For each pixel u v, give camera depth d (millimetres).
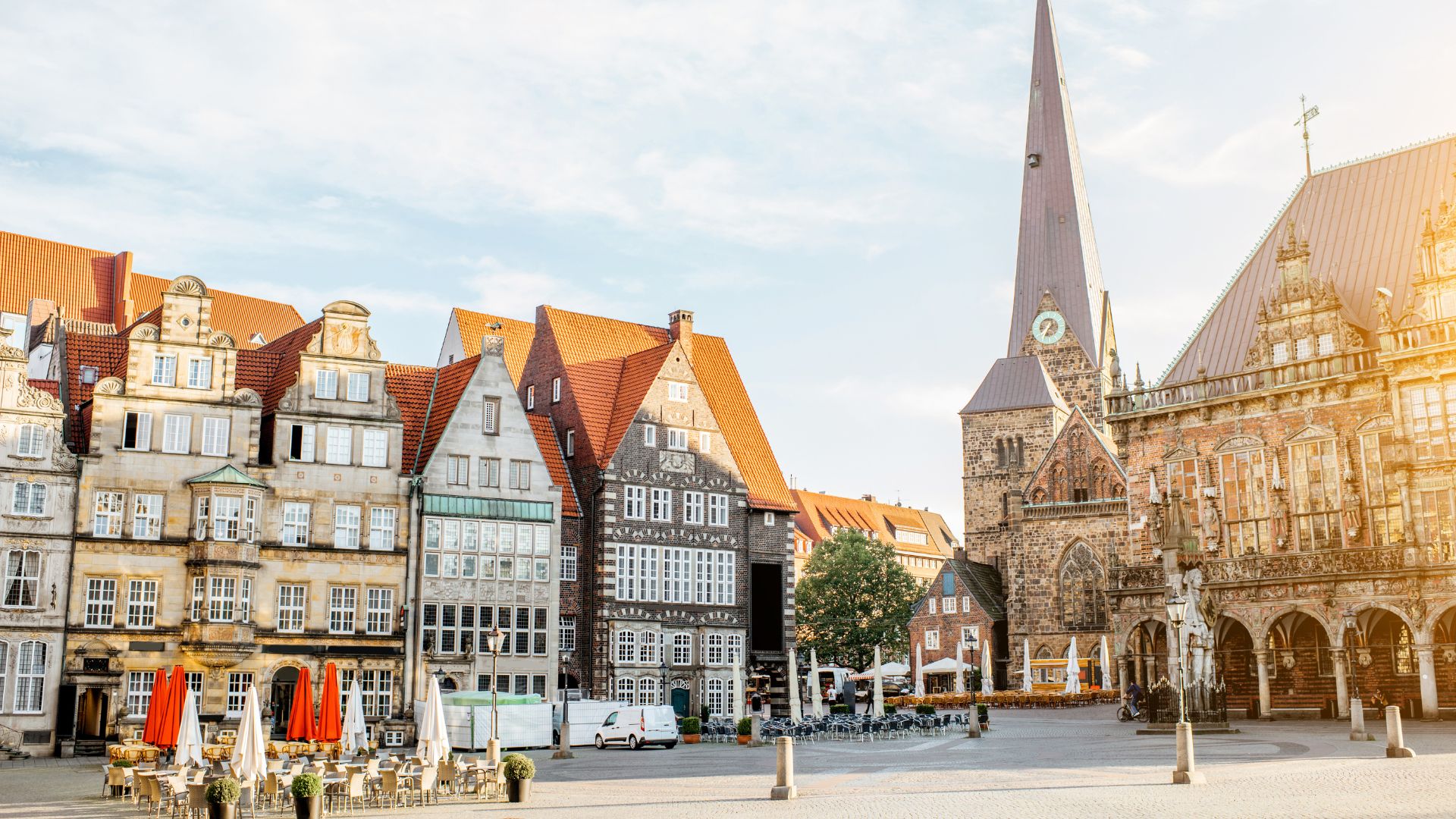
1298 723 62688
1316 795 29750
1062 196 138375
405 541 68312
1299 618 69125
